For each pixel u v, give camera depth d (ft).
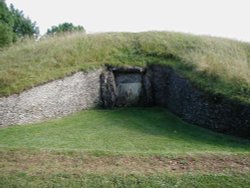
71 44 72.79
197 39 78.59
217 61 61.57
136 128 53.93
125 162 37.09
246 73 57.41
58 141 45.91
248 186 33.22
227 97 51.65
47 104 57.72
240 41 81.10
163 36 80.07
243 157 39.55
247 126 48.70
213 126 52.80
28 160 36.99
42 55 67.41
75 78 62.75
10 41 98.12
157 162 37.29
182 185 32.71
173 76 65.46
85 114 61.72
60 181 32.58
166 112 64.75
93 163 36.65
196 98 56.54
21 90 54.75
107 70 68.90
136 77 70.13
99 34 79.66
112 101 67.15
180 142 47.06
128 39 78.95
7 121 52.95
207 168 36.24
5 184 31.91
